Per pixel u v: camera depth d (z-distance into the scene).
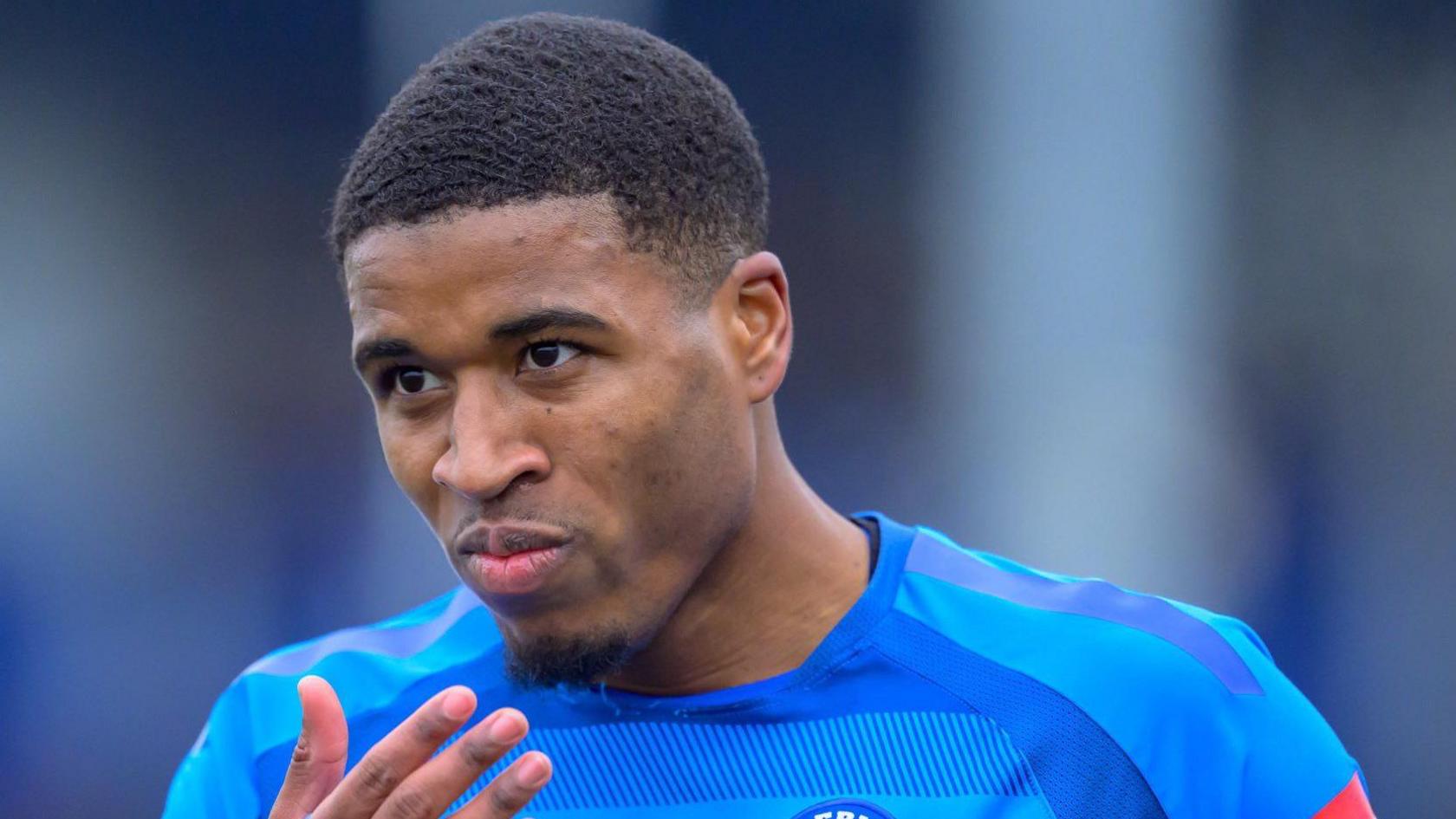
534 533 5.73
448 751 5.30
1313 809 6.39
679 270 5.98
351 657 7.61
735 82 22.41
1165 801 6.37
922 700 6.57
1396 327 21.09
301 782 5.77
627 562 5.92
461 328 5.65
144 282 22.55
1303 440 21.02
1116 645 6.65
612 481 5.80
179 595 21.77
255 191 22.77
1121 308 21.55
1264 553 20.58
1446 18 21.17
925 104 22.23
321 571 21.88
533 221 5.68
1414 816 19.42
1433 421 20.84
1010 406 21.62
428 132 5.76
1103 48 21.75
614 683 6.78
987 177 22.02
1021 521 21.14
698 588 6.49
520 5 22.38
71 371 22.23
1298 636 20.47
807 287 22.20
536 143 5.74
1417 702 19.97
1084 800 6.34
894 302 22.12
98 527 21.72
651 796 6.60
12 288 22.31
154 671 21.39
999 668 6.62
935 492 21.50
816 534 6.80
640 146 5.91
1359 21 21.34
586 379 5.76
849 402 21.91
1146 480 21.03
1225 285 21.45
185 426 22.27
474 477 5.64
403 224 5.69
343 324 22.66
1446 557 20.42
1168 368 21.34
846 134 22.33
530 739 6.83
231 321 22.53
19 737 21.00
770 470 6.59
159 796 21.05
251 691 7.64
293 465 22.23
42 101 22.50
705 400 6.01
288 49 22.84
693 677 6.65
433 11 22.53
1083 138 21.77
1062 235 21.83
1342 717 20.03
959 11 22.11
